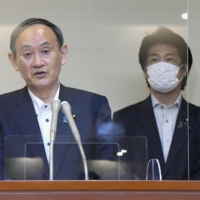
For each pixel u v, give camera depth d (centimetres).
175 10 1189
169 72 1171
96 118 1138
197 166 1146
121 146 966
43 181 883
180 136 1154
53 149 957
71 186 883
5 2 1153
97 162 957
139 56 1181
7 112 1112
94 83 1165
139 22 1187
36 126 1108
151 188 888
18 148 965
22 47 1134
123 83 1168
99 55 1173
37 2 1160
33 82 1127
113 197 884
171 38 1181
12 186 877
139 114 1156
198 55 1180
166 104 1163
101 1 1182
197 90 1171
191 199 887
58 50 1151
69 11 1171
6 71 1132
